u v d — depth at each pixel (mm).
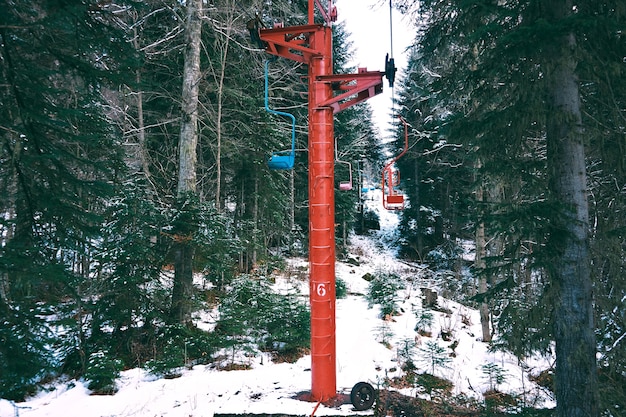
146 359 7078
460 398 6227
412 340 8969
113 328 7785
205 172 14344
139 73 9562
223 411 4801
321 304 5152
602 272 4863
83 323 7066
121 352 7164
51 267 3053
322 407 4859
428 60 6582
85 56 3754
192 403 5199
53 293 4055
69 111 3395
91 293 7242
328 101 5125
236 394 5453
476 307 13789
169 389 5805
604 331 5023
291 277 15008
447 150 12547
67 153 3646
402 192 25375
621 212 4891
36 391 5891
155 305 7789
